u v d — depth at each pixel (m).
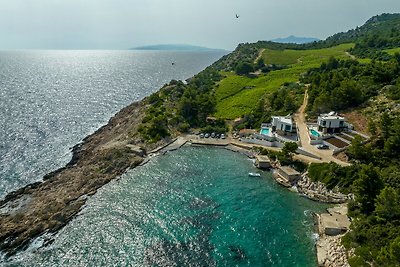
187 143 140.88
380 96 135.62
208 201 91.94
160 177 107.56
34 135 150.38
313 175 101.44
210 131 152.12
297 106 156.38
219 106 183.50
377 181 76.06
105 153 121.25
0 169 112.50
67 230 78.12
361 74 158.62
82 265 66.00
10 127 158.38
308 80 186.25
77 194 94.19
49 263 66.94
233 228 78.88
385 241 62.50
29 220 80.75
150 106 177.62
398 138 95.94
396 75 145.00
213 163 120.06
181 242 73.19
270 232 77.25
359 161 100.50
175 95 194.50
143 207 88.25
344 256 65.38
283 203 91.50
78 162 119.44
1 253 70.25
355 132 121.75
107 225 79.88
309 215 85.25
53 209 85.56
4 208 88.25
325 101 140.62
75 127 169.25
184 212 85.81
